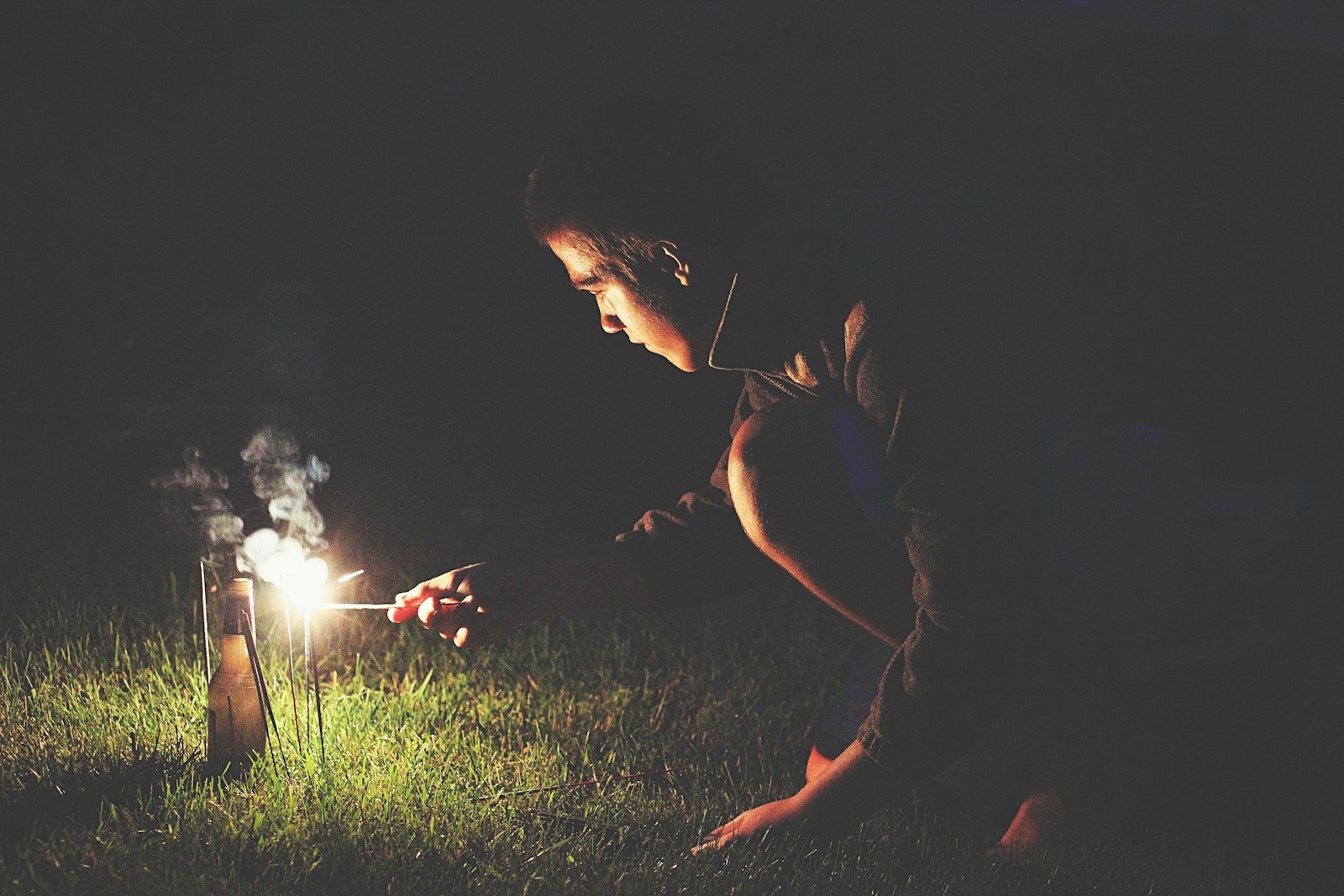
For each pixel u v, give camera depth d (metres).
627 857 2.56
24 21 6.70
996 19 7.61
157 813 2.46
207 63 6.77
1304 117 6.67
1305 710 3.16
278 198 6.20
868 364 2.29
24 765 2.69
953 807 2.92
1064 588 2.57
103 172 6.16
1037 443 2.34
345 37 7.05
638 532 2.89
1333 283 5.11
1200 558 2.66
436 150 6.55
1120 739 2.71
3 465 4.60
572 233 2.36
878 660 2.88
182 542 4.22
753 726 3.32
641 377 5.51
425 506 4.66
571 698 3.42
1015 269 2.55
